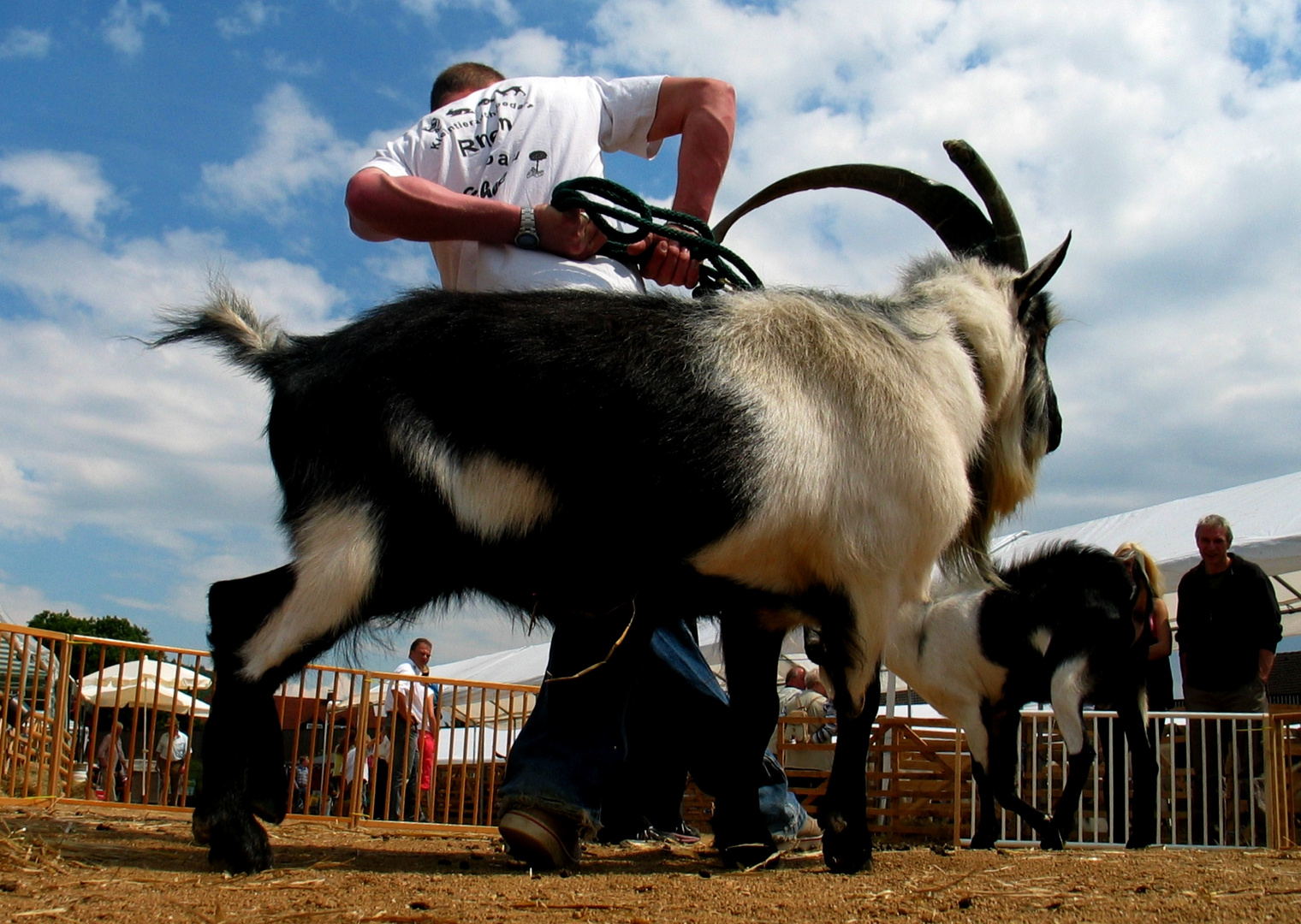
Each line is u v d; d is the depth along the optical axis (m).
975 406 3.66
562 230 3.69
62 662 6.30
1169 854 4.28
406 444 3.03
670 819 4.85
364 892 2.71
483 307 3.20
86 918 2.27
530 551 3.12
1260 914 2.56
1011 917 2.50
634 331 3.24
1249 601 7.84
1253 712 7.84
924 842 8.99
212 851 2.98
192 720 6.69
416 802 7.32
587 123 4.03
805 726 9.77
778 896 2.77
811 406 3.28
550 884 2.97
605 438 3.10
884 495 3.31
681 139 4.14
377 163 3.73
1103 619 7.11
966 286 3.92
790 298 3.47
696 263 3.96
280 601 3.04
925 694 7.71
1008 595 7.48
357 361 3.10
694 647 4.30
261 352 3.33
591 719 3.49
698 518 3.14
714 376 3.21
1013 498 4.11
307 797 6.82
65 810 5.48
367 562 3.01
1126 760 8.07
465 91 4.27
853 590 3.31
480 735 7.62
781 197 4.59
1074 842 8.26
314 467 3.06
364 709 6.90
